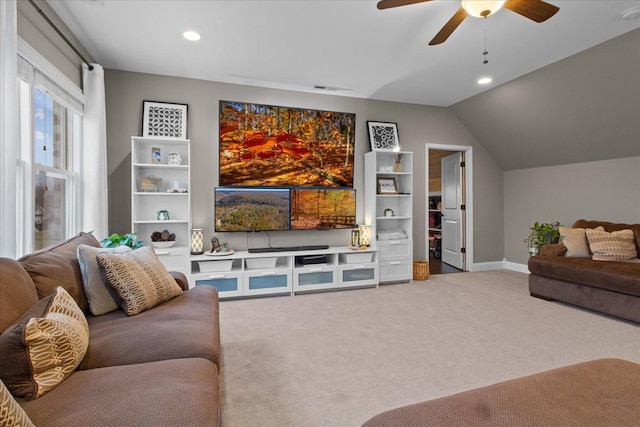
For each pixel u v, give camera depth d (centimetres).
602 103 365
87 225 322
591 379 117
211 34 302
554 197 487
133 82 385
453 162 583
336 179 460
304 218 436
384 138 480
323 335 273
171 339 147
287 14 270
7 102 186
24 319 110
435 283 458
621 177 410
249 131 421
